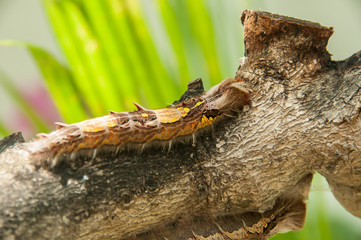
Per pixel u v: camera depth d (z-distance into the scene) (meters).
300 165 0.48
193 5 0.55
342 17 1.10
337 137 0.47
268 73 0.48
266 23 0.48
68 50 0.54
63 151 0.45
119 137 0.46
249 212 0.49
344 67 0.48
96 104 0.54
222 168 0.47
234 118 0.48
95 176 0.45
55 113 0.94
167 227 0.47
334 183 0.50
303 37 0.47
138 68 0.54
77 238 0.45
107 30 0.54
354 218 0.77
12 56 1.07
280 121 0.47
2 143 0.46
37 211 0.44
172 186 0.46
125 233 0.46
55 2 0.54
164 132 0.47
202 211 0.48
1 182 0.44
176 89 0.55
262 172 0.47
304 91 0.48
